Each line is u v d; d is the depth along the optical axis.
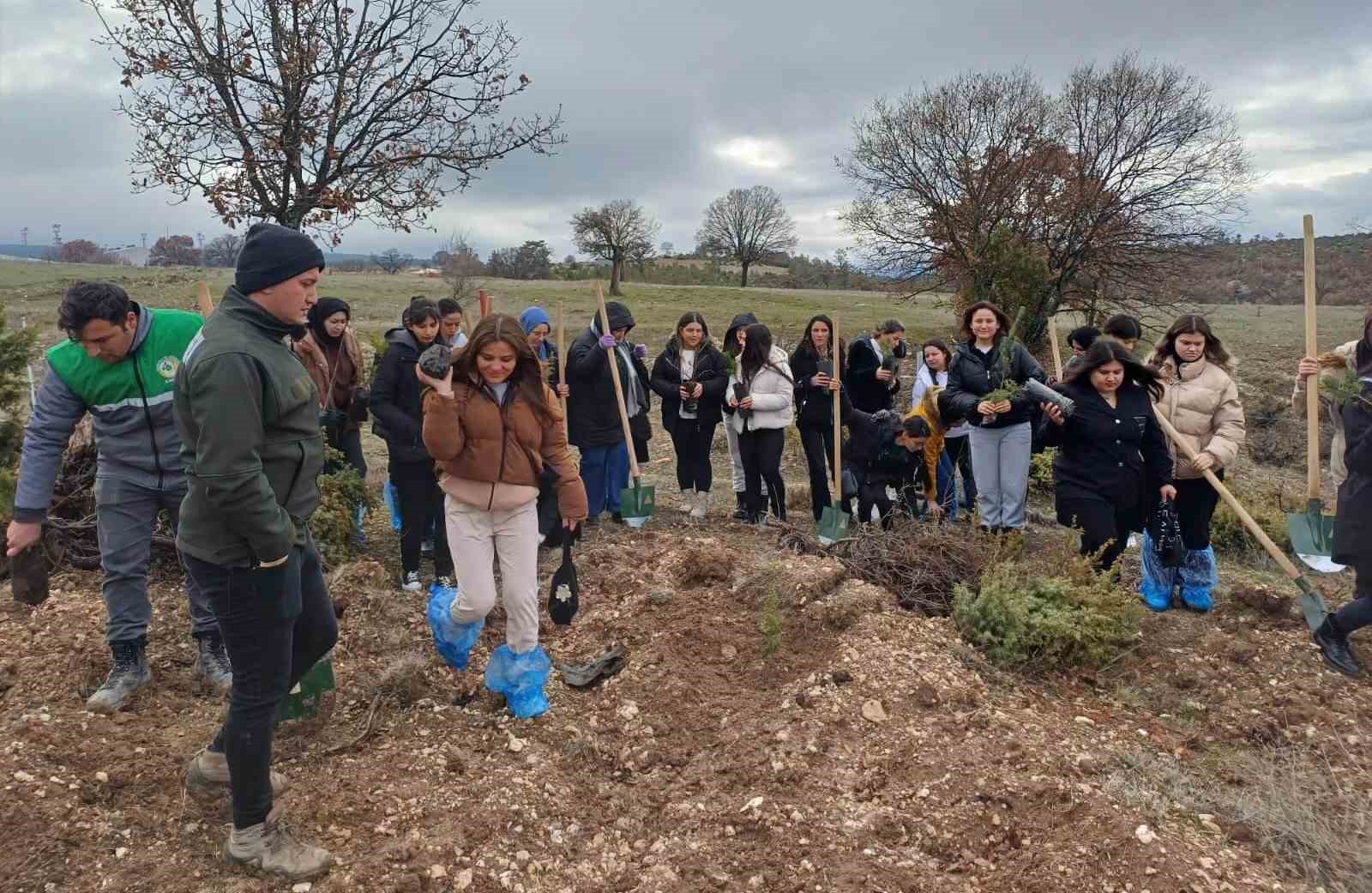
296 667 3.28
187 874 2.96
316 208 7.48
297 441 2.92
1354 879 3.20
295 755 3.72
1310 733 4.21
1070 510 5.38
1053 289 20.34
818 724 4.00
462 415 3.80
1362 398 4.58
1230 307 31.03
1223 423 5.44
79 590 5.29
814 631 4.88
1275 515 7.52
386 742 3.88
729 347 7.96
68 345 3.82
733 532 7.40
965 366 6.39
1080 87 21.16
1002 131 22.03
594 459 7.28
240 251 2.80
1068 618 4.81
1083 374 5.25
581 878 3.17
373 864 3.02
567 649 4.86
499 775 3.65
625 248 48.66
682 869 3.17
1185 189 20.84
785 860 3.20
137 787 3.38
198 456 2.63
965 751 3.79
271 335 2.83
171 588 5.34
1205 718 4.42
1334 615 4.78
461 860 3.12
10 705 3.91
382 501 7.84
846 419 7.36
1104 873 3.08
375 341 7.93
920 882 3.08
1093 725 4.26
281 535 2.74
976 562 5.68
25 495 3.78
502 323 3.77
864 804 3.51
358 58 7.40
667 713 4.26
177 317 3.98
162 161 7.12
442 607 4.25
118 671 4.01
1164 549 5.46
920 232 23.02
